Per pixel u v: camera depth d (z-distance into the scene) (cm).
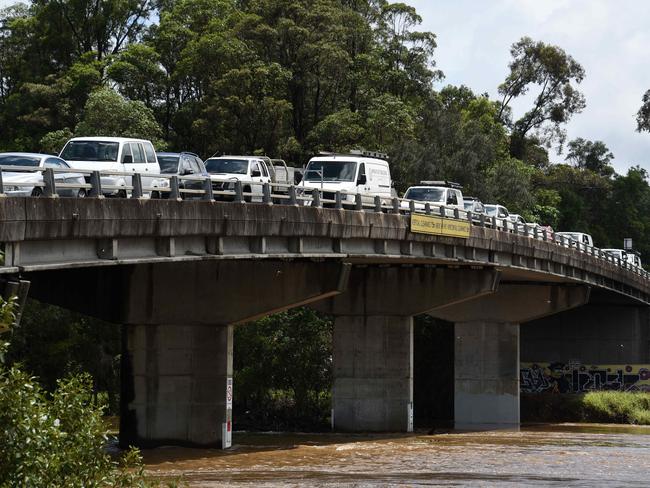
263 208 4562
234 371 8625
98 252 3506
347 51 12769
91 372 7675
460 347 8625
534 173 16550
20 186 3256
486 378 8531
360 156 6159
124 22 13562
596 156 19725
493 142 13088
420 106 12938
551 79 17312
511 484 4434
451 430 7719
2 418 1780
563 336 10781
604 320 10712
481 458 5466
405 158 11494
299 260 5319
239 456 5141
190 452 5069
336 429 7000
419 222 5928
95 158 4447
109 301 5072
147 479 2291
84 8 13338
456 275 7025
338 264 5347
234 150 11331
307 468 4869
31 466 1791
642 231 18075
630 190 17812
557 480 4600
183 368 5128
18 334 7356
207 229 4150
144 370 5103
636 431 7994
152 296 5116
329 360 8544
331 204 5716
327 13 12106
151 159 4694
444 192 6831
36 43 13450
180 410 5125
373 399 6988
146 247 3816
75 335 7669
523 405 9381
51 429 1850
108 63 12475
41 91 12250
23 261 3097
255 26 11750
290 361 8481
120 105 10625
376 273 7031
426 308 6994
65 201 3222
